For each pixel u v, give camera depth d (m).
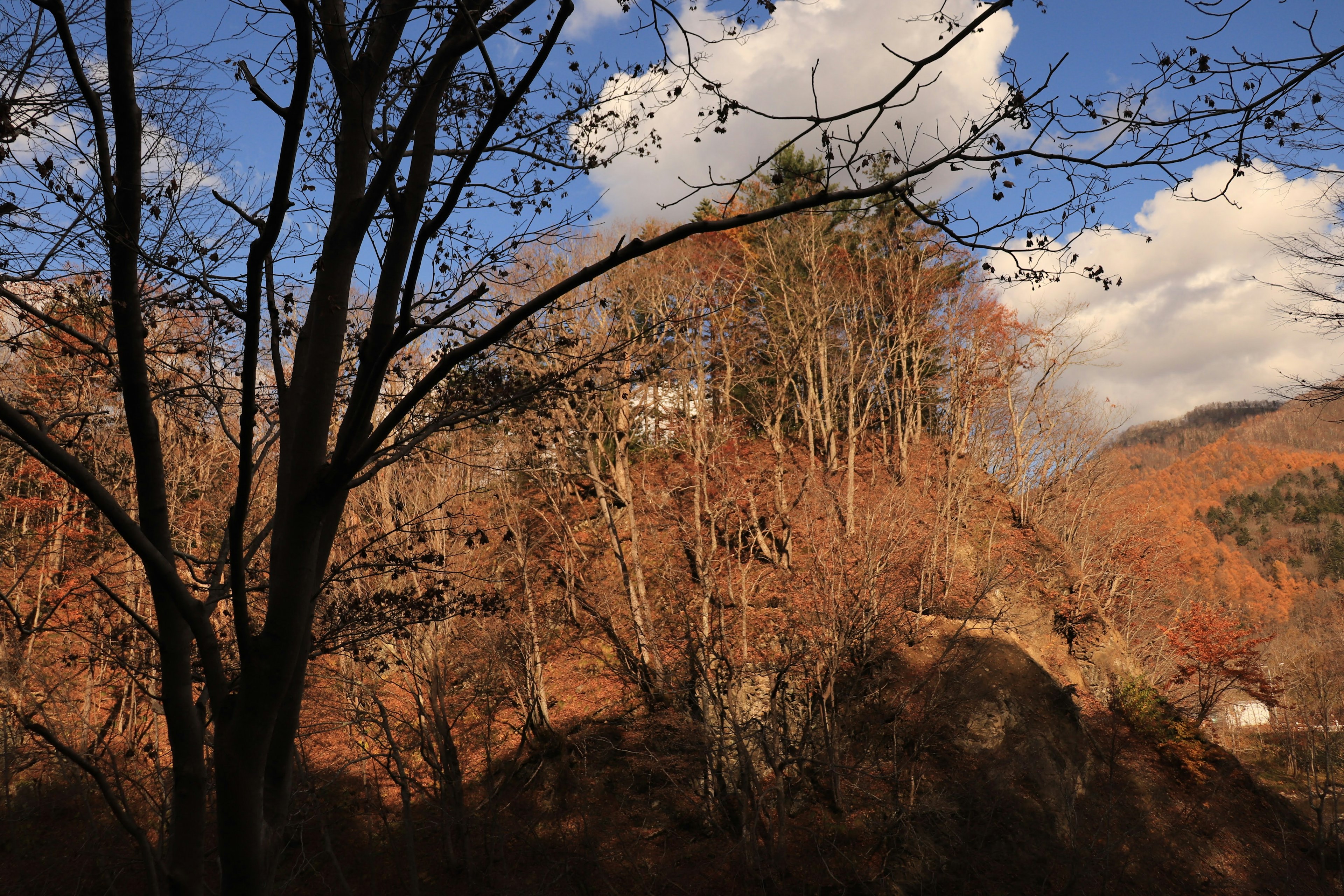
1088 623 33.47
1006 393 42.56
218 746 4.29
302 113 3.82
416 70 5.57
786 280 35.72
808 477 28.80
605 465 32.12
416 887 17.88
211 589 5.66
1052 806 22.86
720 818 21.67
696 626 22.78
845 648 22.33
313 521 4.43
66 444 6.88
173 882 4.21
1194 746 28.94
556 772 23.70
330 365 4.65
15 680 17.50
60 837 17.47
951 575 29.36
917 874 19.98
